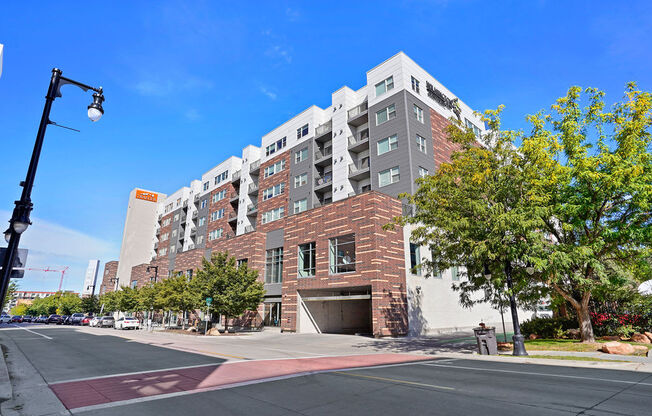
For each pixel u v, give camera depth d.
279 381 9.44
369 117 34.72
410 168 30.45
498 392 7.88
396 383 9.07
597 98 15.98
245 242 39.84
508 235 14.98
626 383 8.64
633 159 14.56
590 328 16.25
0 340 24.02
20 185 7.59
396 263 26.19
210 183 58.41
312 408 6.81
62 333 32.03
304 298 29.97
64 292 106.44
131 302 51.62
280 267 36.03
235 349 18.17
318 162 38.06
